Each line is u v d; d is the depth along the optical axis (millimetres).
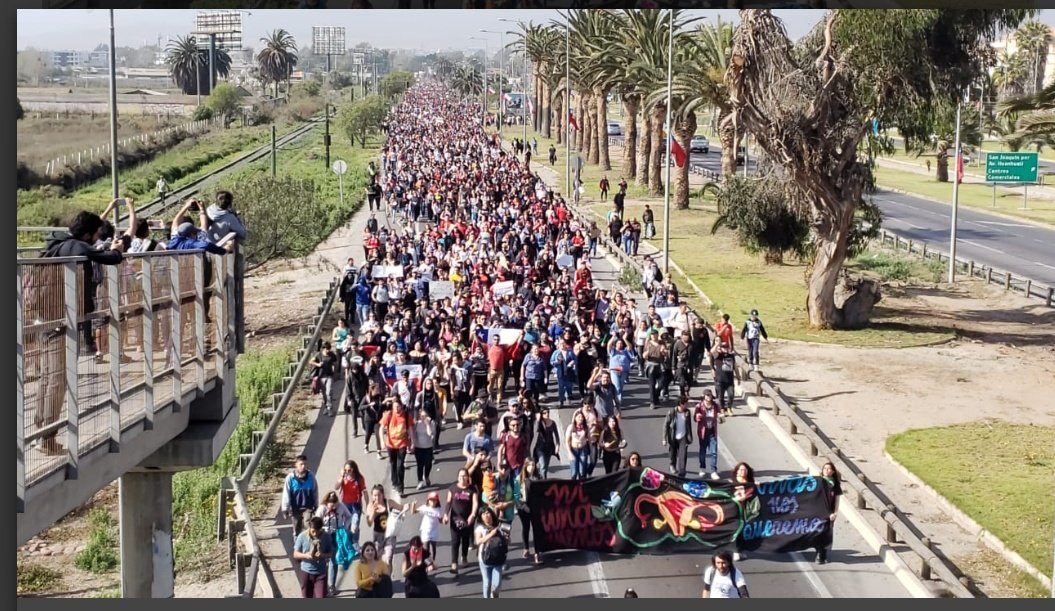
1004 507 20750
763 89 35250
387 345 26734
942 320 39156
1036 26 100062
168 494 15203
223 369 15211
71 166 58906
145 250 14039
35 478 9664
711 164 100875
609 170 94875
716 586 15359
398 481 21188
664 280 43625
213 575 18500
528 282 34219
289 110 159750
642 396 28422
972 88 36938
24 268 9492
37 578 19453
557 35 105500
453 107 190375
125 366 12188
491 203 55062
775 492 18203
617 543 18297
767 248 48031
